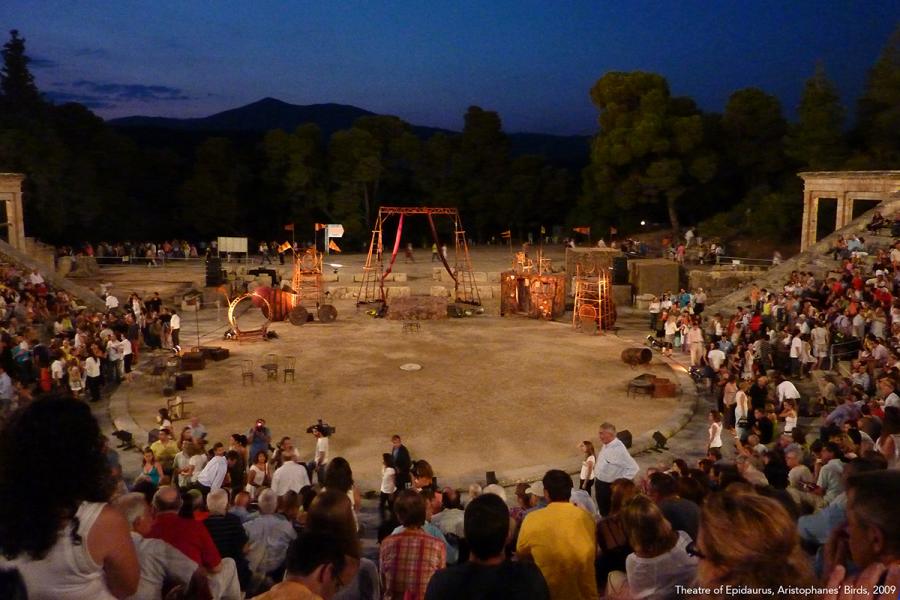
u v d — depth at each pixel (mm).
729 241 60844
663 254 58406
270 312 40562
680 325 34000
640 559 5457
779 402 22906
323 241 74938
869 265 35250
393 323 40781
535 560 6660
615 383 29016
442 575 5090
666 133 65062
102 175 68062
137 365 31516
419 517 7141
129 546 3561
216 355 32406
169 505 6883
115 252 59844
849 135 59188
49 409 3539
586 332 38500
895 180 43031
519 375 30156
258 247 73125
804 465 14016
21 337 26234
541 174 80938
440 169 80312
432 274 57188
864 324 26500
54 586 3373
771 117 64562
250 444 19359
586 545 6684
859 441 12906
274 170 75500
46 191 58000
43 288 34781
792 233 59562
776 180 67438
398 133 80375
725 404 23562
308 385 28719
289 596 3744
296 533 9617
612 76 66562
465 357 33125
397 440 17609
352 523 4863
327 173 76375
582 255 50156
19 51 65688
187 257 61531
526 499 11820
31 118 63094
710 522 3373
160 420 20312
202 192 69938
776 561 3221
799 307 30734
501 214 79438
